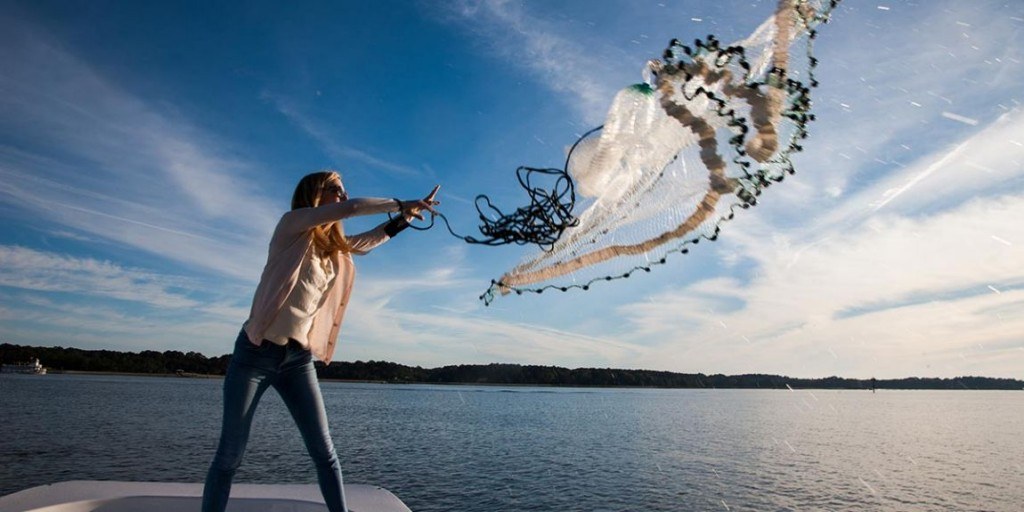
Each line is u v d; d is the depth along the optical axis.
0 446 27.12
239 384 3.06
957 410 97.00
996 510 18.05
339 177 3.36
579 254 2.86
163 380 174.12
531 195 2.69
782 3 2.71
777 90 2.62
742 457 29.56
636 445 34.47
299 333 3.11
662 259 2.79
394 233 3.33
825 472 24.70
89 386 103.31
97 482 4.25
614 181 2.77
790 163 2.65
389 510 3.93
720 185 2.67
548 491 19.58
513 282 2.92
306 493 4.23
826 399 162.88
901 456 31.08
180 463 23.41
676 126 2.76
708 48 2.66
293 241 3.04
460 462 26.05
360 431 40.44
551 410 79.69
